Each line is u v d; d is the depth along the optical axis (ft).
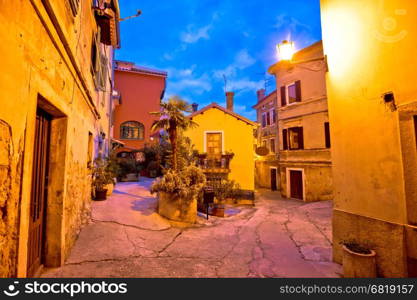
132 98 62.08
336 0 13.52
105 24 19.69
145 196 26.58
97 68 18.45
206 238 16.06
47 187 9.69
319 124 40.73
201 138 42.60
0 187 4.66
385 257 9.80
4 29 4.59
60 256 9.70
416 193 8.78
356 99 11.76
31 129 5.95
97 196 22.04
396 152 9.46
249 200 36.27
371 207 10.63
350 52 12.28
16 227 5.34
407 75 9.08
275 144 61.16
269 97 64.80
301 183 43.27
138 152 59.82
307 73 42.96
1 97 4.51
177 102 22.72
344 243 10.57
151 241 14.21
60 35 8.25
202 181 21.15
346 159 12.44
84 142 14.85
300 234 18.28
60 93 8.77
